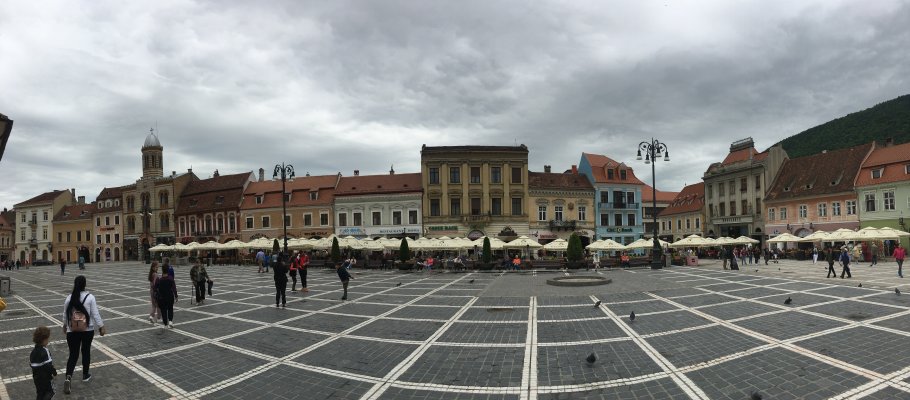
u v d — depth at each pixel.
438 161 56.69
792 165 57.81
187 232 71.12
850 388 7.05
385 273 34.62
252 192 65.81
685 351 9.40
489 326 12.55
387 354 9.86
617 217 61.22
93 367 9.20
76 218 83.94
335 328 12.69
